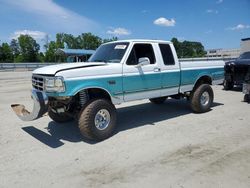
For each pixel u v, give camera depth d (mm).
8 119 7684
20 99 11016
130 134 6211
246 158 4723
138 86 6520
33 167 4547
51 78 5324
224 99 10703
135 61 6512
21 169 4480
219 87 14781
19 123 7258
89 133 5578
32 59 85000
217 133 6172
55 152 5195
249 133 6141
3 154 5121
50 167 4539
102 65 5965
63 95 5301
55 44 80750
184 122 7191
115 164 4602
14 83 17469
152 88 6871
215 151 5074
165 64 7172
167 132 6320
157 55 6984
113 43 6957
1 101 10555
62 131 6531
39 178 4168
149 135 6121
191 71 7871
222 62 9086
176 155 4922
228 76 12992
